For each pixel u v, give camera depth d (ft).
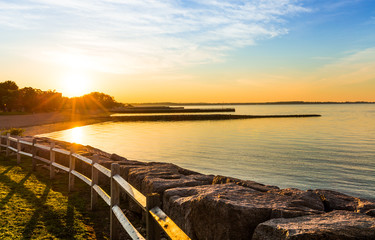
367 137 175.42
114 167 16.11
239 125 296.92
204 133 202.69
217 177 22.61
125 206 23.93
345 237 8.97
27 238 15.97
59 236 16.62
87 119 354.54
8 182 29.66
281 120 387.96
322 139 165.07
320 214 11.52
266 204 13.12
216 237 12.52
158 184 19.29
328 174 76.07
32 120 260.01
